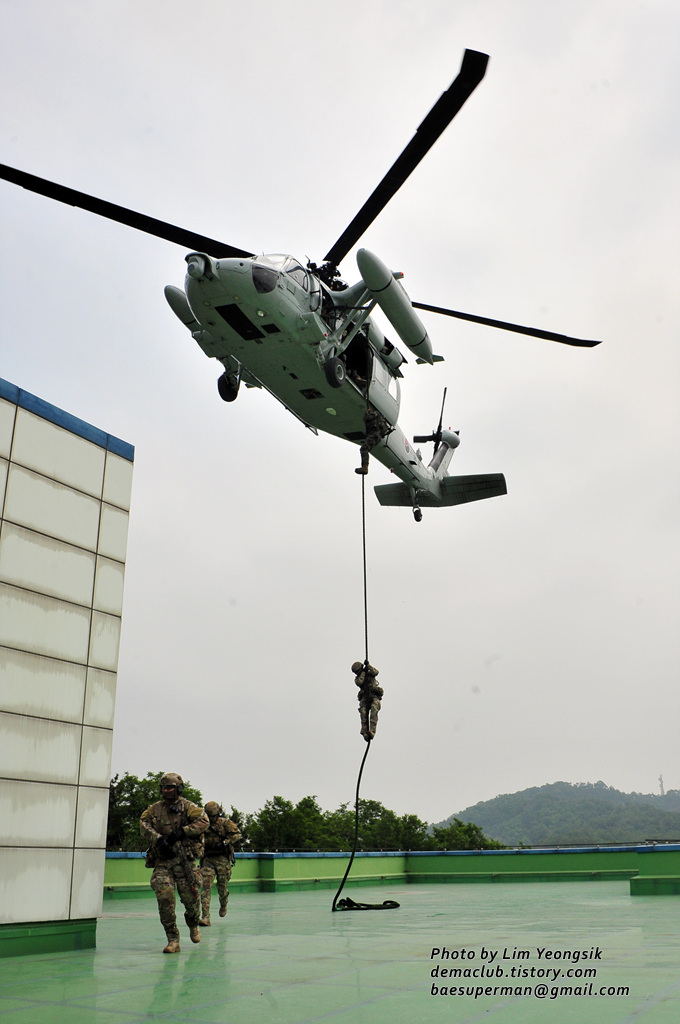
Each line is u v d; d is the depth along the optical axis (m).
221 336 11.31
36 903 6.50
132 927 9.22
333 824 64.25
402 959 6.25
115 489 8.00
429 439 16.53
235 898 14.71
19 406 7.07
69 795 6.93
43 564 7.08
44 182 9.85
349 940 7.61
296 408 12.72
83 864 6.95
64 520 7.36
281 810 59.44
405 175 9.94
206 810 9.39
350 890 17.73
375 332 12.42
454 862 21.70
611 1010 4.30
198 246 11.28
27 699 6.73
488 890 17.22
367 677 9.08
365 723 8.95
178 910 11.73
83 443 7.70
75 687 7.18
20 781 6.54
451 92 8.48
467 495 17.41
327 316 11.54
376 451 14.34
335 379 11.29
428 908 11.80
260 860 17.05
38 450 7.20
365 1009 4.37
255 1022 4.05
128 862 14.75
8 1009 4.39
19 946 6.32
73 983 5.20
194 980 5.31
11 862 6.36
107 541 7.80
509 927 8.75
